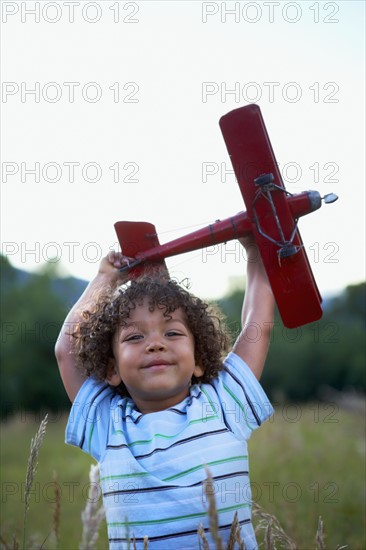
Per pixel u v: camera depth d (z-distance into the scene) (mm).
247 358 2799
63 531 4461
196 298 2760
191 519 2391
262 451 7039
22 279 27922
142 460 2475
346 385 26984
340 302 29672
